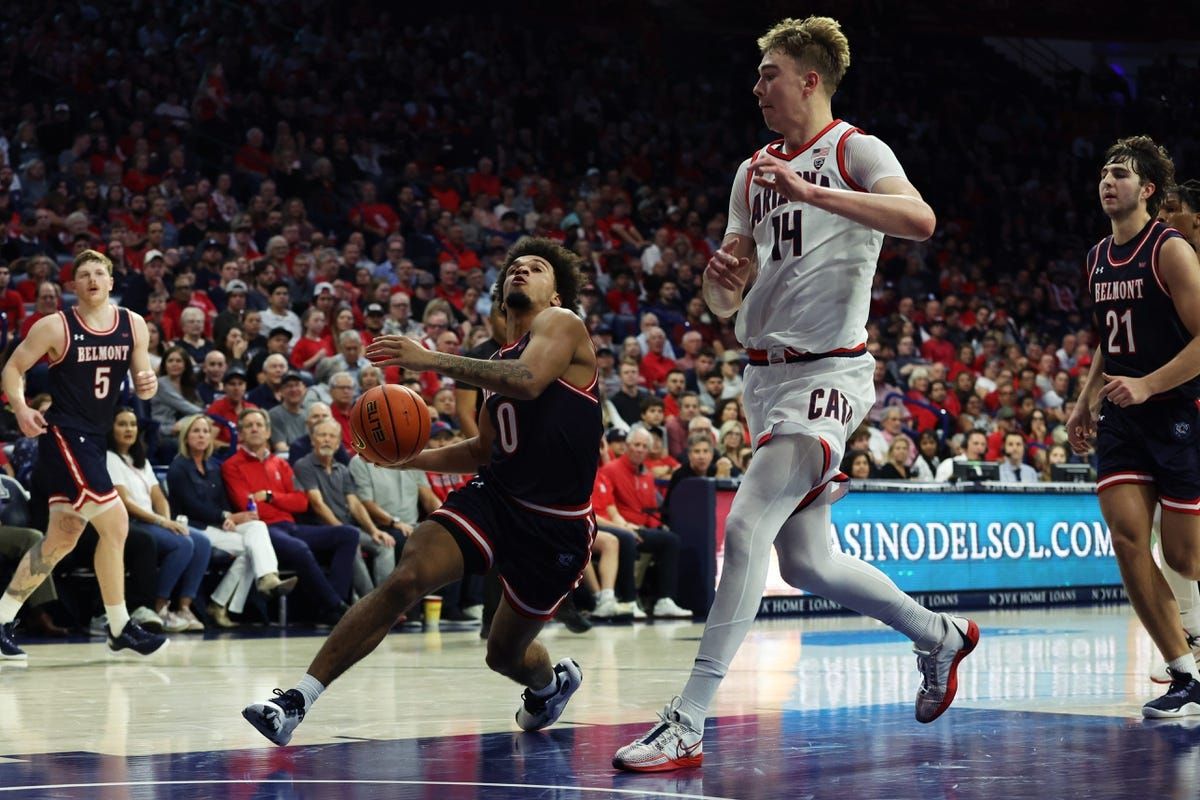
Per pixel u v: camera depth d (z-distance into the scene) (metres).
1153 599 4.34
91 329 6.24
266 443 9.26
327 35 19.50
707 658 3.41
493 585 7.67
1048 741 3.71
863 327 3.70
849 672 5.86
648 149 20.83
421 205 16.12
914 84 24.48
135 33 18.05
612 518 10.11
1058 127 25.05
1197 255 4.85
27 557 6.29
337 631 3.62
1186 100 25.11
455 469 4.01
